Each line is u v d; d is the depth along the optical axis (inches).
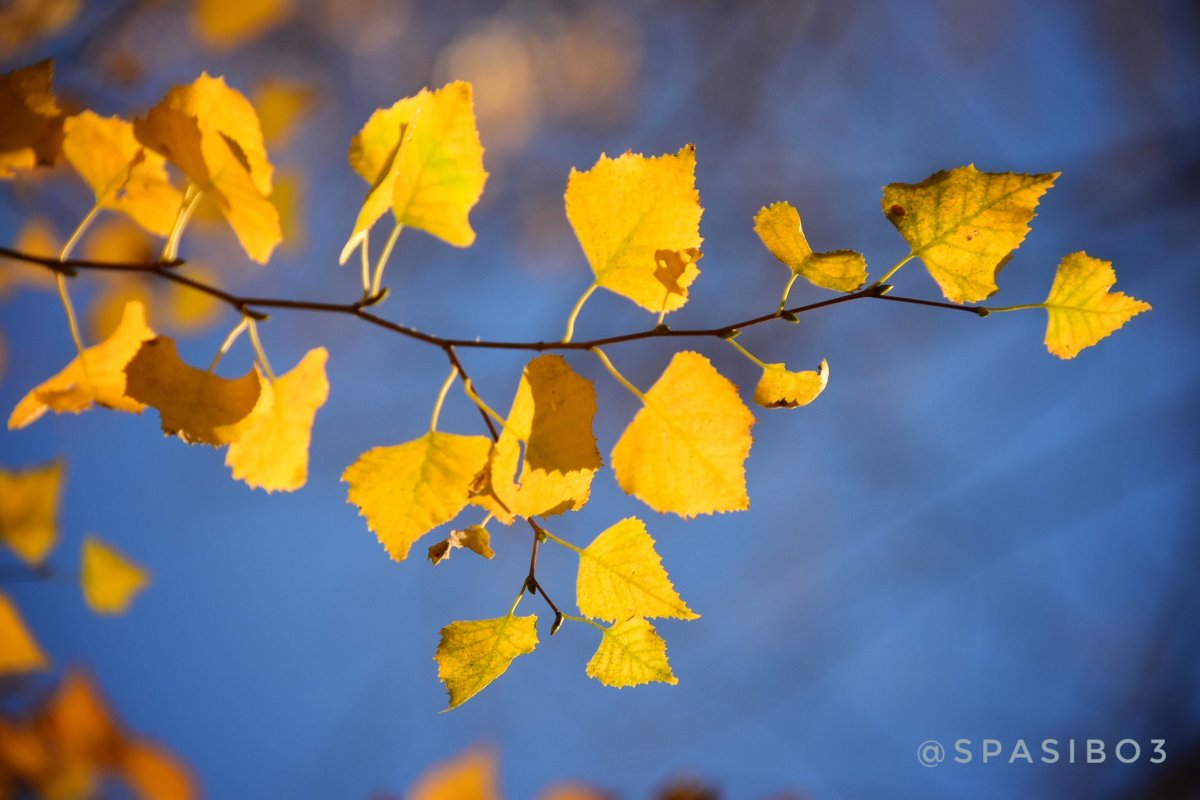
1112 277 29.1
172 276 29.7
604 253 29.6
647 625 29.3
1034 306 29.2
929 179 29.0
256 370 29.8
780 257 29.1
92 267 29.6
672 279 29.5
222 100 29.3
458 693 29.1
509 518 29.5
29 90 29.3
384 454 29.5
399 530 29.5
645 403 29.4
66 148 29.6
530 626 29.4
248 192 29.6
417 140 29.9
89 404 30.0
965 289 29.0
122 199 30.0
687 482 29.5
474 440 29.6
